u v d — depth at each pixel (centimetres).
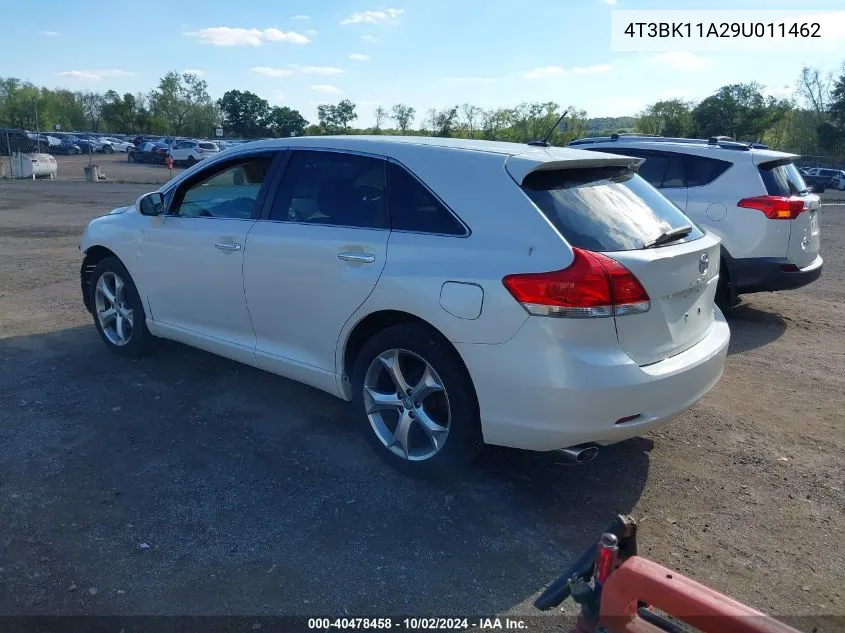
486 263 333
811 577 312
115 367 539
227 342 469
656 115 6900
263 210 439
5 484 366
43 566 302
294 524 338
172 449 410
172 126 9544
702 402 509
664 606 190
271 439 426
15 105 9456
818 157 5703
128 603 281
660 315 340
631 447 432
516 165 346
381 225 380
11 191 2433
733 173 704
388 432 392
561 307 312
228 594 289
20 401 471
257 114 9856
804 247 695
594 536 338
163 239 496
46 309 713
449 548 324
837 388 543
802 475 402
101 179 3206
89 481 372
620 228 347
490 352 330
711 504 369
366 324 391
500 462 404
